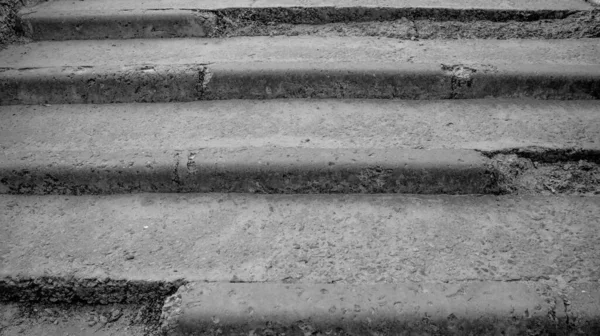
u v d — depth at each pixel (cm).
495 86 235
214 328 149
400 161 194
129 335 158
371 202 192
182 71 240
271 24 286
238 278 161
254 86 239
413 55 255
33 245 177
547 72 233
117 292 164
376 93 238
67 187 201
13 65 253
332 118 225
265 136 214
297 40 275
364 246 172
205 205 193
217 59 254
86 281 163
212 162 198
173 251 173
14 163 201
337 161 195
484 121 221
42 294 166
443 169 192
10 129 226
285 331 149
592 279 157
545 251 168
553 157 202
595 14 277
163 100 244
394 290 155
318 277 161
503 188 195
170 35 284
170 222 186
